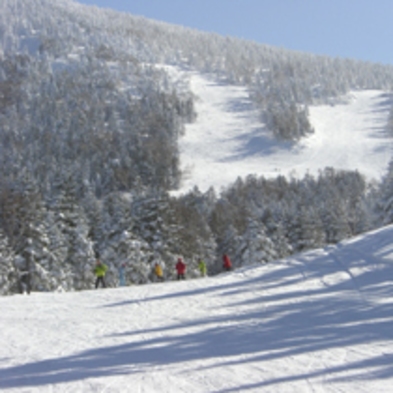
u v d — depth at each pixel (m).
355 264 19.31
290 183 113.12
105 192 114.88
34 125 167.62
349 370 6.91
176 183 130.50
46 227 38.50
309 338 9.08
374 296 13.05
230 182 133.88
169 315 13.27
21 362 8.98
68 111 188.88
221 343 9.30
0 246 34.84
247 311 12.80
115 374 7.66
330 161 154.12
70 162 126.25
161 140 155.75
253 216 50.69
